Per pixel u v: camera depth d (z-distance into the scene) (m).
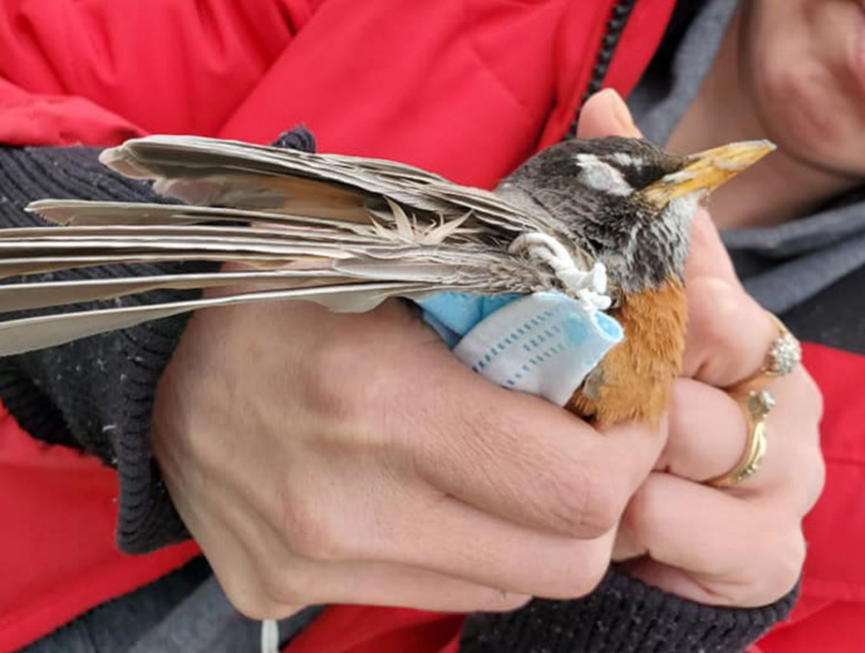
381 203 0.15
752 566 0.19
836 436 0.24
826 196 0.27
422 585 0.18
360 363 0.17
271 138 0.25
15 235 0.12
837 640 0.25
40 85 0.25
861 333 0.26
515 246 0.15
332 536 0.17
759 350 0.20
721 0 0.26
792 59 0.24
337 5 0.25
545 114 0.26
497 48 0.25
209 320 0.18
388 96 0.25
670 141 0.28
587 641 0.21
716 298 0.20
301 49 0.25
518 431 0.16
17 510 0.23
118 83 0.25
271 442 0.17
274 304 0.17
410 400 0.16
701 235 0.21
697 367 0.20
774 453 0.20
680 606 0.20
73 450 0.22
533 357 0.16
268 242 0.13
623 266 0.19
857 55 0.23
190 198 0.15
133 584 0.24
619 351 0.17
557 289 0.15
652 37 0.25
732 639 0.20
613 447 0.17
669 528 0.19
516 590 0.17
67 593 0.23
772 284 0.26
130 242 0.12
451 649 0.24
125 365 0.17
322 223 0.14
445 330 0.17
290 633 0.24
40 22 0.24
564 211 0.19
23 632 0.23
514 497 0.16
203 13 0.26
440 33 0.25
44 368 0.20
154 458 0.19
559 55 0.25
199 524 0.19
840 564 0.23
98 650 0.24
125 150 0.14
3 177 0.20
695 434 0.19
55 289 0.12
